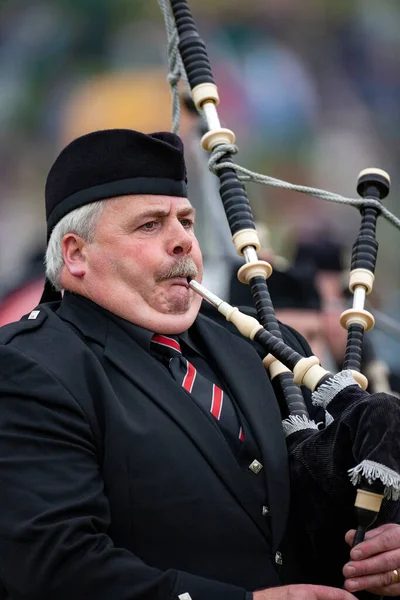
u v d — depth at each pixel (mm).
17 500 6457
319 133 27812
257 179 8312
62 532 6328
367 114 28453
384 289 24391
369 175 8547
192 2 27797
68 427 6672
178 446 6801
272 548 6910
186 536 6688
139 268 7141
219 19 27812
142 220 7156
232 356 7500
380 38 28969
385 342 13570
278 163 27312
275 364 7676
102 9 25453
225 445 6910
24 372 6812
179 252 7203
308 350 8125
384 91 28734
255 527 6879
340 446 6707
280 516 6938
